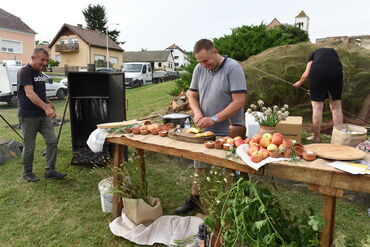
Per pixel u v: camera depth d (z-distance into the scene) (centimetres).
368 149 188
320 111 362
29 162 362
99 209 296
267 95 486
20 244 241
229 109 235
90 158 406
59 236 251
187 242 220
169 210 290
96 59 2970
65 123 727
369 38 575
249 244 170
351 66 462
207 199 212
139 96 1045
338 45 525
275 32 668
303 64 488
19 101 344
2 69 1033
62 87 1229
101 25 4247
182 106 595
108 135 254
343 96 445
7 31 2214
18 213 290
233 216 174
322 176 156
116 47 3172
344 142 213
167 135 243
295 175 163
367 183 146
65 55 2945
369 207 282
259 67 512
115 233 244
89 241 243
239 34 664
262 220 161
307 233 173
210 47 238
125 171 253
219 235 188
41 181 364
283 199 300
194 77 275
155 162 427
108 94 432
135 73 1584
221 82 247
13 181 366
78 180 369
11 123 766
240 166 181
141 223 247
